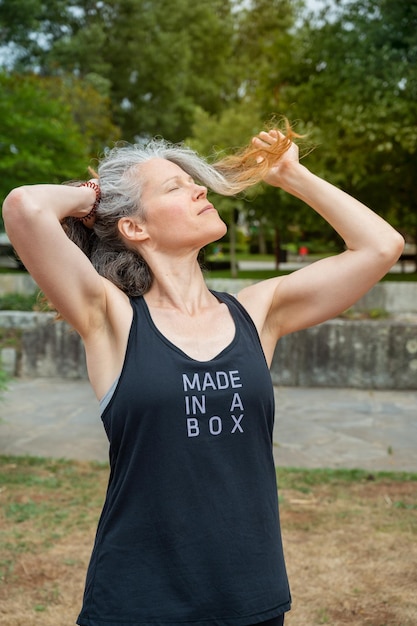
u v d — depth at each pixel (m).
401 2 9.96
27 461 5.31
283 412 7.21
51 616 3.10
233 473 1.49
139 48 26.78
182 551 1.45
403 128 13.25
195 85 28.70
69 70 25.45
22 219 1.48
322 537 3.93
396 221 20.80
